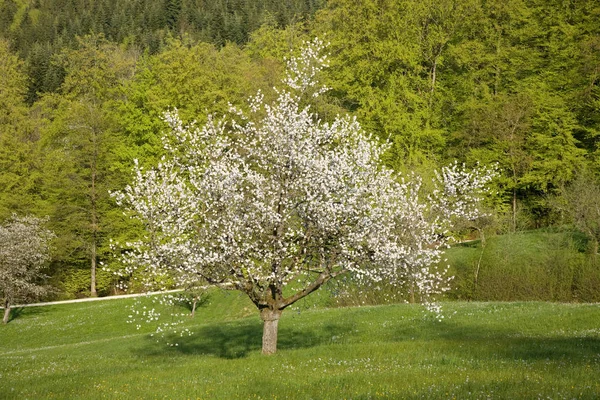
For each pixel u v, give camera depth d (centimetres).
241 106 4722
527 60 5419
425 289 2000
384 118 4897
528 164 4825
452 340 2188
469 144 5206
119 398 1384
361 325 2959
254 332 3088
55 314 4747
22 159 6088
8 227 4909
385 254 1855
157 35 14725
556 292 3744
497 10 5634
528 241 4381
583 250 4094
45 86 11331
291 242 1947
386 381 1355
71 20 16662
